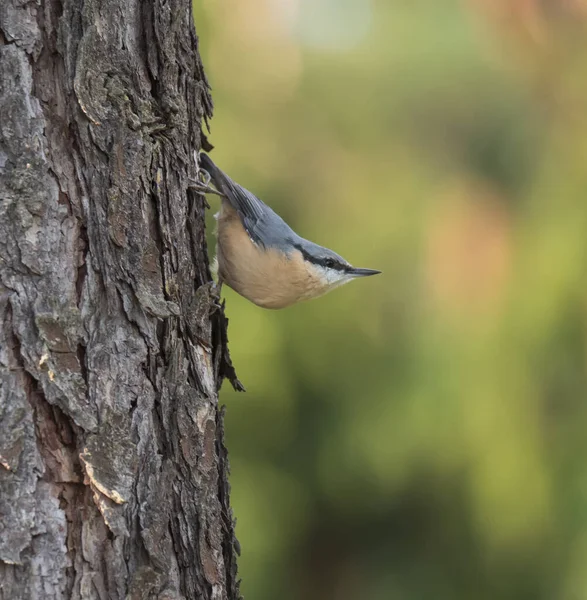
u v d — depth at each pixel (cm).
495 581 1120
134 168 493
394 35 1147
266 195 1135
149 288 493
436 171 1129
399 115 1138
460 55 1123
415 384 1116
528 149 1107
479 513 1112
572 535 1069
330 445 1162
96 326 466
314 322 1148
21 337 433
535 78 1120
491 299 1089
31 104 454
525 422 1081
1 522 416
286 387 1157
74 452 442
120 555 451
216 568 512
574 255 1054
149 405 485
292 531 1183
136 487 468
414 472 1136
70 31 472
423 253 1113
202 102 624
